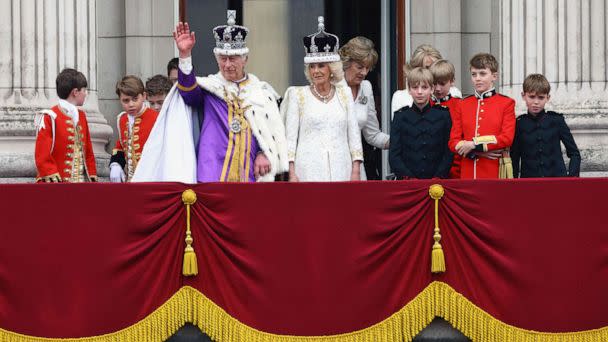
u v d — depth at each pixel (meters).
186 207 46.44
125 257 46.25
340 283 46.41
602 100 56.47
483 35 63.78
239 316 46.34
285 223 46.41
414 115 50.00
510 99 50.66
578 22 56.84
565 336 46.69
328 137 50.38
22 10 55.28
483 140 49.97
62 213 46.31
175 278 46.47
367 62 54.03
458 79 63.50
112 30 63.38
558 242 46.62
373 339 46.41
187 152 48.66
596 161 55.97
